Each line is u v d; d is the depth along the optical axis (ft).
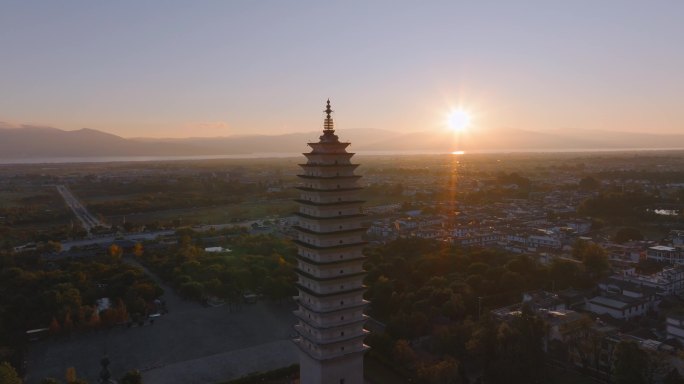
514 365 373.81
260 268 626.64
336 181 343.67
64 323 497.05
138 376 386.32
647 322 480.64
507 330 392.06
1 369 360.48
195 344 481.46
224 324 529.86
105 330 514.68
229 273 627.46
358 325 350.43
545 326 406.00
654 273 634.02
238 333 506.89
